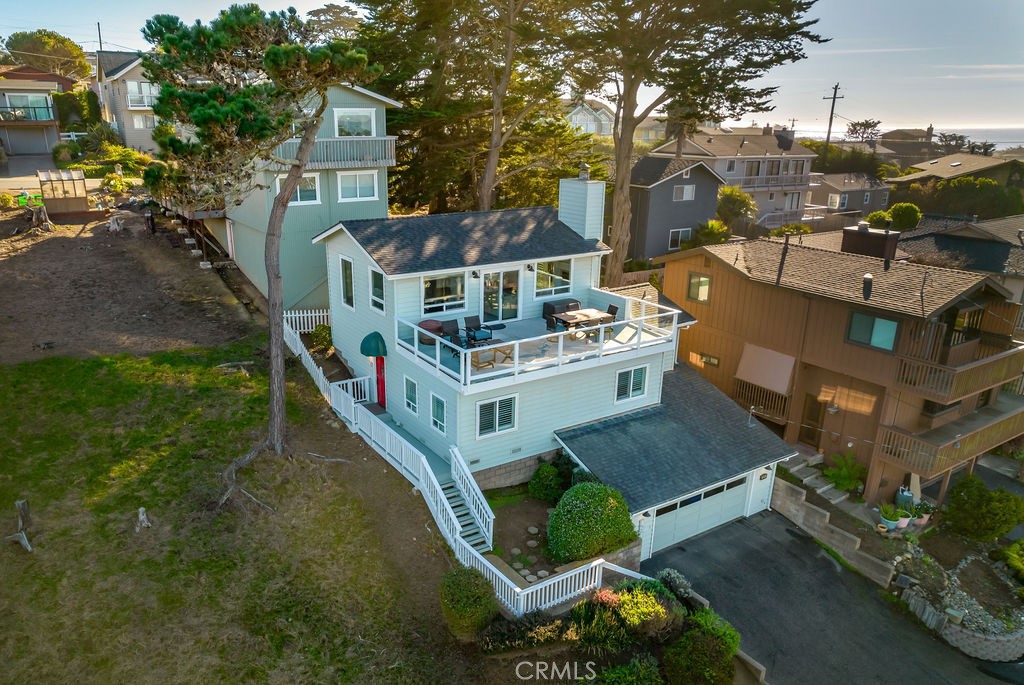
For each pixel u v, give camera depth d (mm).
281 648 14555
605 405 22750
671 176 46812
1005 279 32344
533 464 21656
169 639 14195
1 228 32750
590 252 24281
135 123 55906
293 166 18531
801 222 58938
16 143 53000
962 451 22984
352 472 20156
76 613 14375
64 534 16219
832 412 25266
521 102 38406
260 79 21766
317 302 30078
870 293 23016
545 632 15617
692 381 26281
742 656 16734
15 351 22672
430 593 16828
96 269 29844
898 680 17109
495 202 41250
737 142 67062
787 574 20641
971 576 21312
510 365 19797
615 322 21812
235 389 22859
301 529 17812
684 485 20516
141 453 19219
